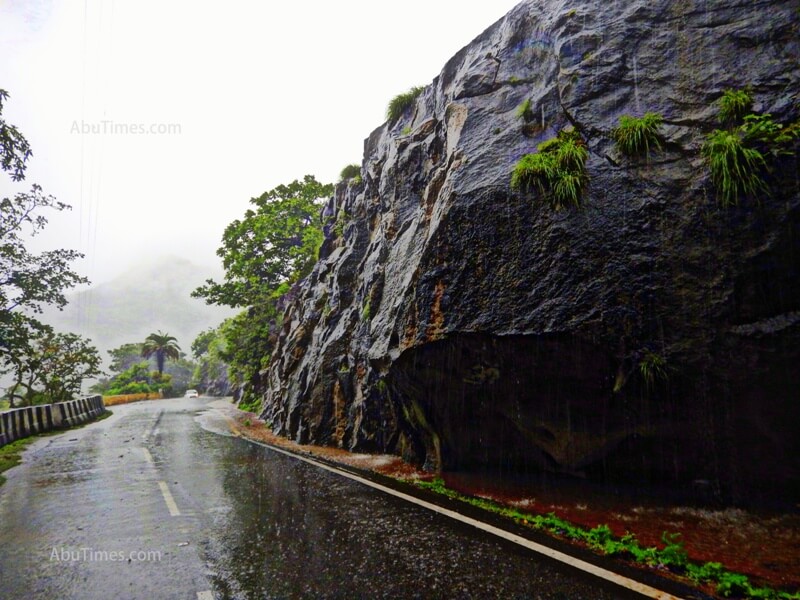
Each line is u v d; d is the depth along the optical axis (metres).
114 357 85.06
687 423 5.23
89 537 4.97
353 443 10.91
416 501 6.21
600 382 5.63
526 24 8.03
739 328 4.88
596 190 5.86
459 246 6.98
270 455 10.68
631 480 5.82
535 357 6.00
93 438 14.39
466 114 8.20
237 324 32.97
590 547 4.44
